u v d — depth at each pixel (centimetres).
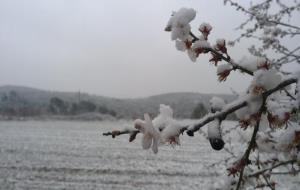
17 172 2008
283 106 191
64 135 4572
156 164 2323
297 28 313
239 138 329
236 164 197
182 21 205
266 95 188
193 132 194
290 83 189
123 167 2211
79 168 2161
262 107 188
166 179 1855
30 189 1642
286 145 207
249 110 192
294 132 193
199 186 1677
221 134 188
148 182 1791
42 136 4350
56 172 2030
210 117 194
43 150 2947
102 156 2667
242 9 324
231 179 272
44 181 1800
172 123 203
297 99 190
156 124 208
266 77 186
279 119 189
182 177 1897
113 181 1816
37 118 9425
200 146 3294
